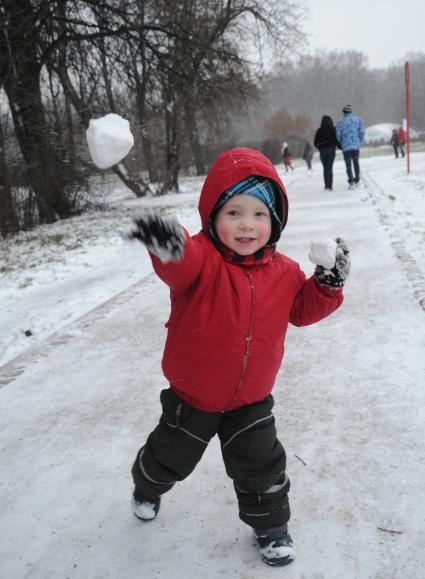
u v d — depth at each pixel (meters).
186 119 18.83
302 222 8.62
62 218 15.43
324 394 3.10
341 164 25.20
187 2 15.16
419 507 2.13
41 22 12.64
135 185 19.80
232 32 18.17
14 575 2.03
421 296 4.37
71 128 13.98
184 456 1.99
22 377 3.81
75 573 2.01
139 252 8.55
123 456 2.72
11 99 12.58
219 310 1.79
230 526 2.16
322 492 2.28
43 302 6.07
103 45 14.15
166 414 2.00
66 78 13.84
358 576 1.85
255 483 1.89
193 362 1.86
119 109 15.20
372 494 2.23
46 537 2.21
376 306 4.36
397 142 26.50
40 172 13.62
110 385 3.55
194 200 16.50
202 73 16.27
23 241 11.30
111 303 5.40
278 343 1.92
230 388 1.88
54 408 3.31
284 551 1.91
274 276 1.89
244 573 1.92
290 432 2.75
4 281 7.53
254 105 19.91
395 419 2.75
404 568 1.86
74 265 8.14
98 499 2.41
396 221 7.64
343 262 1.82
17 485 2.57
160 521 2.22
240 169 1.79
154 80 15.97
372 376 3.23
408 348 3.53
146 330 4.52
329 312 1.93
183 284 1.73
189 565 1.99
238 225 1.79
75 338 4.49
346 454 2.52
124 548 2.10
